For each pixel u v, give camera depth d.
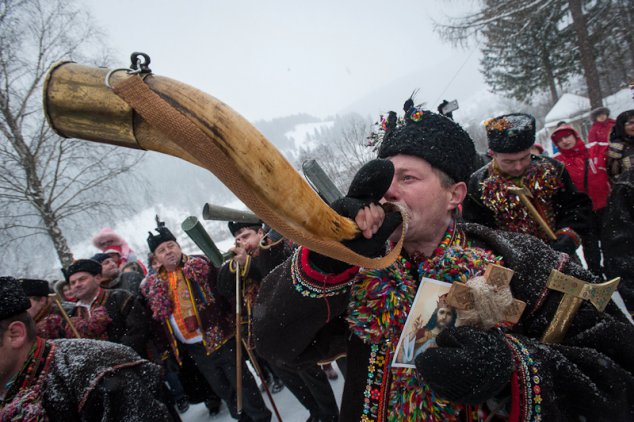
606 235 2.24
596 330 1.00
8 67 8.74
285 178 0.58
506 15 13.72
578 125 15.84
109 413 1.34
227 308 3.23
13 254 9.57
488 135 2.31
